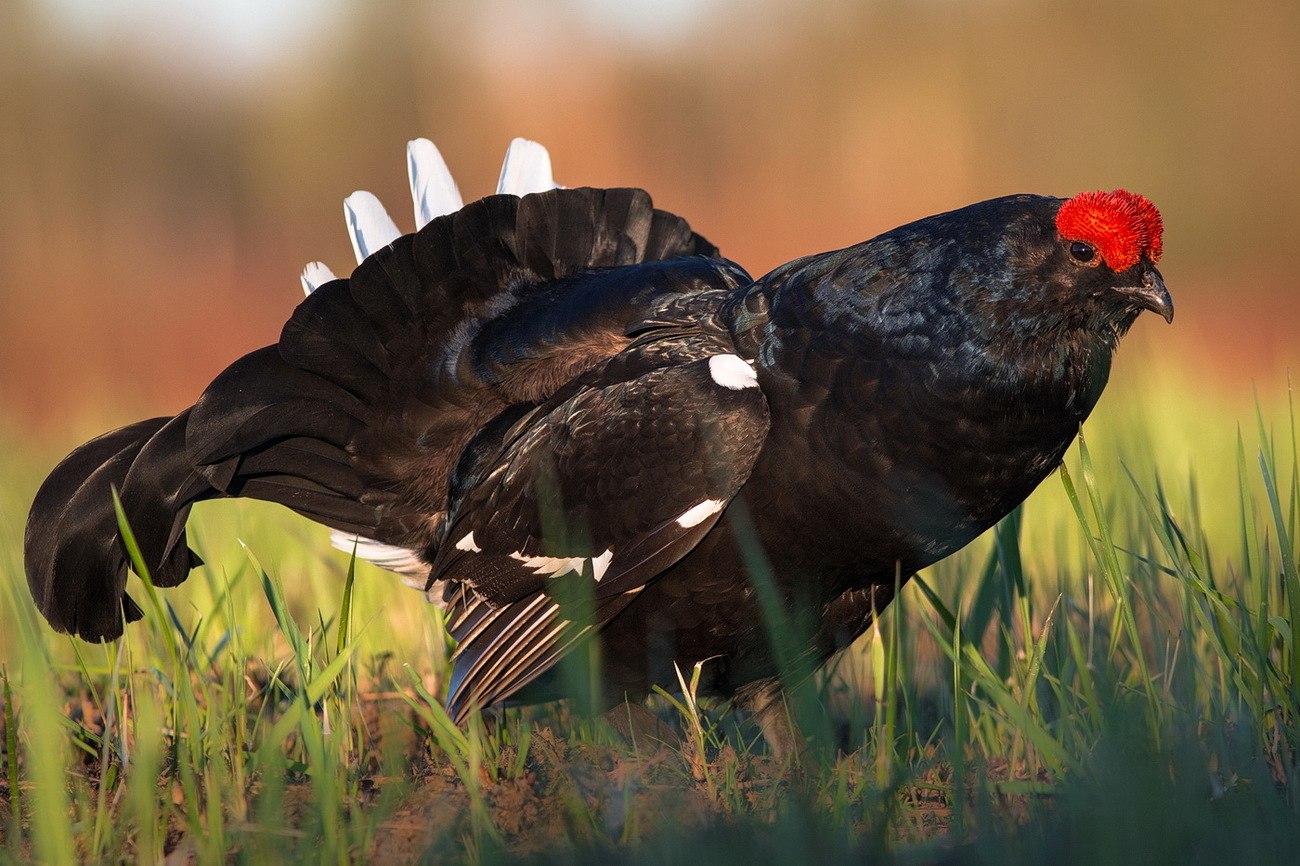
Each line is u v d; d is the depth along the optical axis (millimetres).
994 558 12461
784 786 10281
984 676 10555
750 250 84812
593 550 11570
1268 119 74000
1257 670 10477
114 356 66562
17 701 12086
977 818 9109
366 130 99062
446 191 14969
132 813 10023
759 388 11047
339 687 11977
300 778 10938
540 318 12906
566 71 93250
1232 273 67500
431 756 11789
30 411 52781
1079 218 10562
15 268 83312
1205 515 16641
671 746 11711
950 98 85562
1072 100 81625
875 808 9633
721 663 12133
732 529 11156
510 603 12156
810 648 11883
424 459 13359
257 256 94062
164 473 13562
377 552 13836
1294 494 11242
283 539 17734
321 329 13023
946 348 10695
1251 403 26391
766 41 91812
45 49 92688
